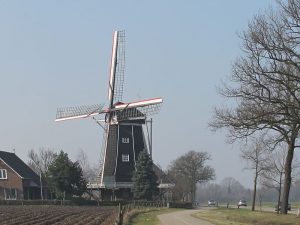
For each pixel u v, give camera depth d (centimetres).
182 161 14288
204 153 14388
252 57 3584
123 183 9344
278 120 3628
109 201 8781
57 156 8944
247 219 4566
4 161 9694
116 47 9794
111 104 9638
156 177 9494
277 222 3950
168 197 11369
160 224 4350
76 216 5156
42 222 4231
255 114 3616
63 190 8781
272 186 7875
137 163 9400
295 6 3409
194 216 5988
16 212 5916
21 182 9625
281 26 3478
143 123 9588
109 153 9456
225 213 5825
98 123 9725
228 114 4241
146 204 9012
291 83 3509
